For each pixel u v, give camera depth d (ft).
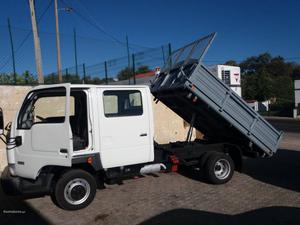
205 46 23.63
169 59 28.27
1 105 31.76
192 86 23.17
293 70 306.96
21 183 20.35
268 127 26.45
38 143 20.45
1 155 31.12
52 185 20.97
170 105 29.71
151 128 22.97
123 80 51.52
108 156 21.17
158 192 23.89
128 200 22.26
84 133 21.18
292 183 25.32
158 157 24.39
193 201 21.68
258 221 17.99
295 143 47.06
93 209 20.68
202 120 28.19
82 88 20.59
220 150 27.07
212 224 17.83
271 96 174.40
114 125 21.38
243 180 26.53
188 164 25.82
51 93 21.12
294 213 19.01
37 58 49.49
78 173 20.43
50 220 19.17
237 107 24.94
